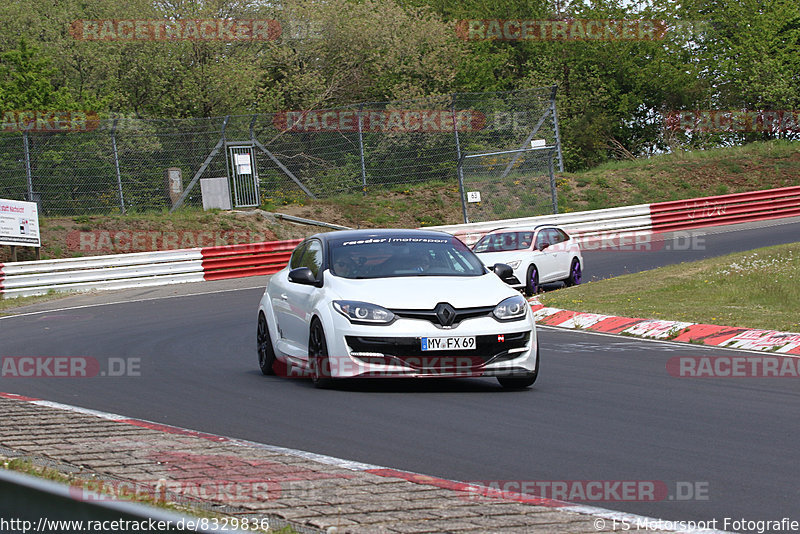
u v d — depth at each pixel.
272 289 38.47
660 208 115.50
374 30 161.62
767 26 191.25
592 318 55.72
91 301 77.69
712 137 194.62
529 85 181.88
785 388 33.19
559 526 15.58
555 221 108.38
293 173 120.19
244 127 121.06
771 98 183.25
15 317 66.44
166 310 68.19
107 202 107.75
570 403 29.86
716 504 17.91
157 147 111.38
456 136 123.06
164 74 144.12
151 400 31.02
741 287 64.81
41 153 103.88
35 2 151.38
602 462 21.64
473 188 126.94
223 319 61.22
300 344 34.59
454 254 35.97
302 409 28.72
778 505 17.91
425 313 31.38
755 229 111.06
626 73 195.00
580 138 188.75
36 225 96.06
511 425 26.09
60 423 25.16
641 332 50.78
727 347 45.19
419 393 31.84
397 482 18.59
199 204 114.44
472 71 172.00
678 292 65.50
